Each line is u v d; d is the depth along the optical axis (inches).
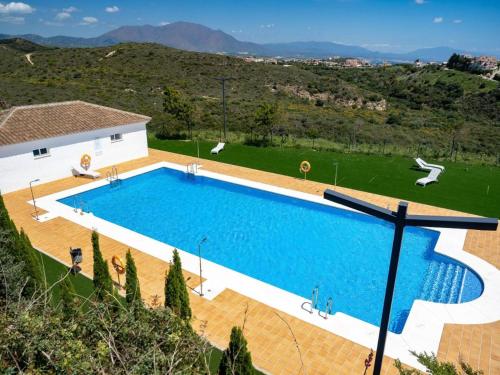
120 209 810.2
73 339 223.0
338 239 681.0
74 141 948.0
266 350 400.2
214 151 1141.1
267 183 906.7
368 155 1124.5
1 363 189.9
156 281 524.4
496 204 775.1
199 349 236.1
